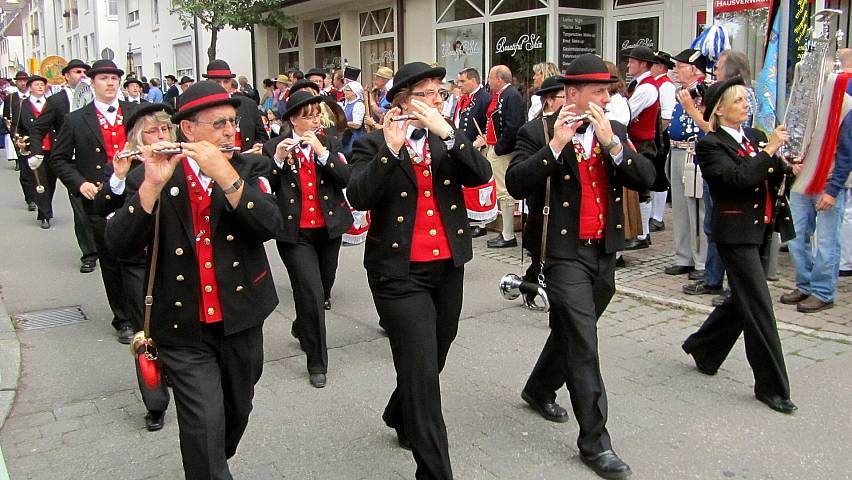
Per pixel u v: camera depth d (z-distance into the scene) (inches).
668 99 293.9
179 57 1025.5
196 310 118.0
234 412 128.2
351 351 224.2
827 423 166.6
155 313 119.0
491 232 386.9
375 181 131.0
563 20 460.1
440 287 141.9
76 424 176.7
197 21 877.2
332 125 249.9
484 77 519.8
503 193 340.8
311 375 198.1
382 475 149.6
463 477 147.0
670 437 161.3
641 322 239.3
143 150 109.4
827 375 192.4
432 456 131.6
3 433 172.1
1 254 362.3
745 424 166.9
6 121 692.7
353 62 672.4
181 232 117.5
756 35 303.3
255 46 820.0
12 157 701.3
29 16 1943.9
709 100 176.9
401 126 131.3
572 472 148.1
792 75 255.8
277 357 220.2
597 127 141.8
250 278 122.3
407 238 136.0
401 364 134.8
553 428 167.9
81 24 1424.7
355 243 222.7
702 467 148.6
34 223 444.5
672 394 184.1
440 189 139.6
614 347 217.9
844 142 224.8
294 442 164.6
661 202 368.8
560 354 157.6
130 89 424.5
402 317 135.4
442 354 149.0
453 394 187.5
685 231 285.6
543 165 144.3
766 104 256.8
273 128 359.9
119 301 233.8
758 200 172.6
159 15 1071.6
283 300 280.5
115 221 116.2
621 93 272.1
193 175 118.8
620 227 152.9
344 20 668.7
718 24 297.4
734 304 179.6
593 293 155.8
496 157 340.8
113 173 165.0
